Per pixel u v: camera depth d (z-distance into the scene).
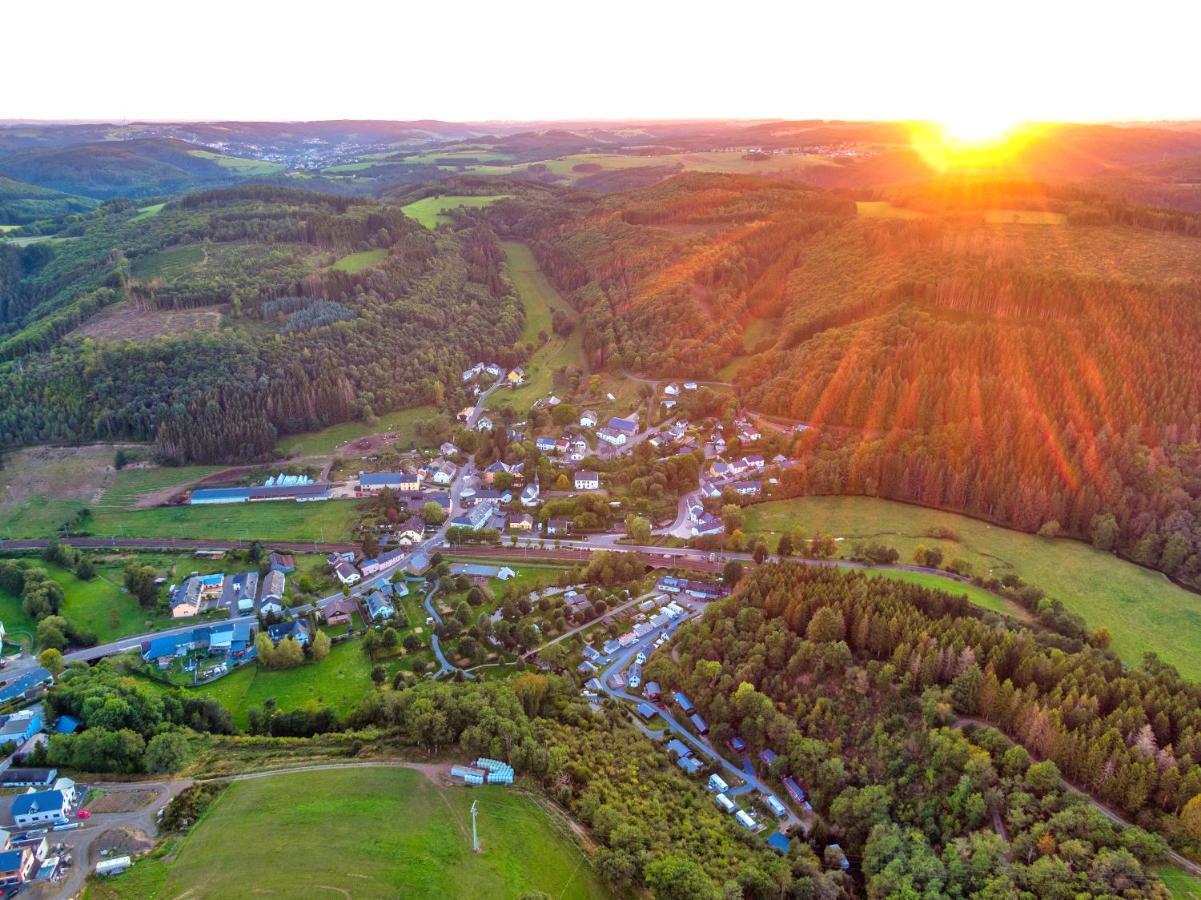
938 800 127.12
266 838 111.12
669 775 140.38
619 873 108.44
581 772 130.88
